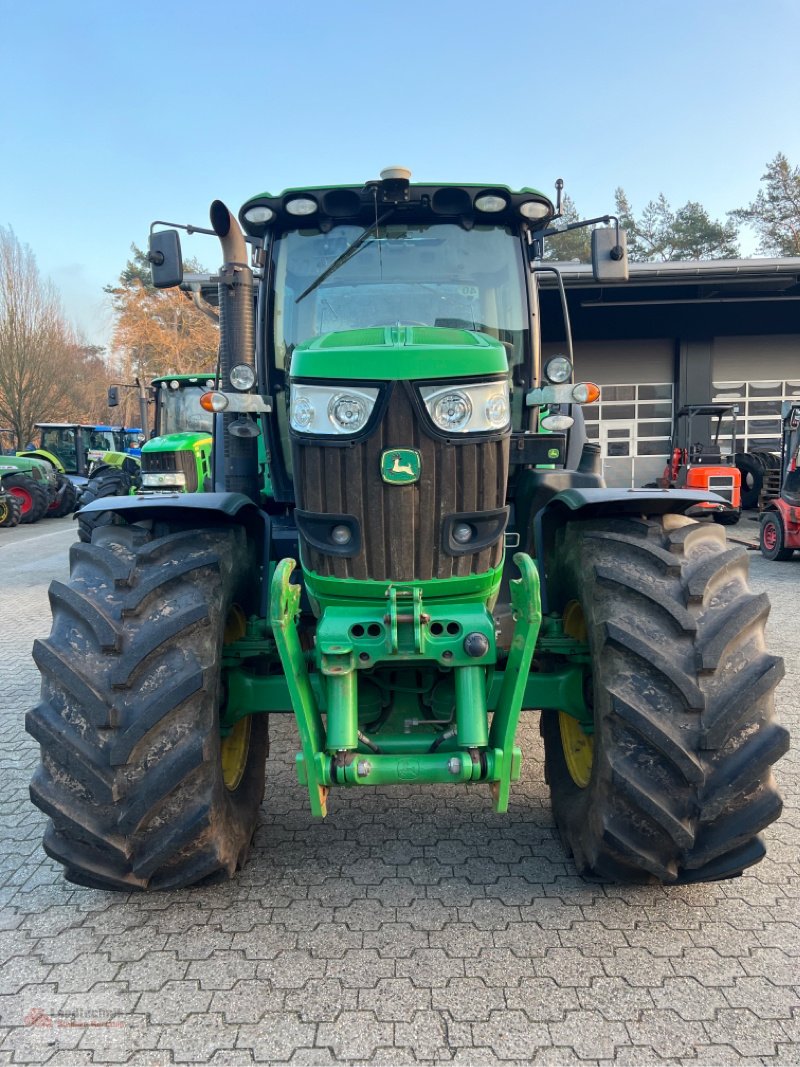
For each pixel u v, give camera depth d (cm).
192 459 899
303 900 275
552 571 312
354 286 356
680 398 2041
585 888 280
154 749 238
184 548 270
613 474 2098
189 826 239
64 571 1094
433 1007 221
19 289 3173
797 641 639
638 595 251
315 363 240
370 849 312
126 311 5044
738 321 2000
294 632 250
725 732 233
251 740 322
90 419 4431
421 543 245
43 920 268
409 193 342
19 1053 208
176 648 246
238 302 372
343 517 244
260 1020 217
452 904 271
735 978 231
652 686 240
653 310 1998
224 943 252
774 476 1664
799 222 3812
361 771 242
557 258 4078
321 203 346
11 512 1791
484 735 243
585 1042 207
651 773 238
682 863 245
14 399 3162
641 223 4603
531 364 370
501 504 252
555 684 292
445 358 235
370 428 235
